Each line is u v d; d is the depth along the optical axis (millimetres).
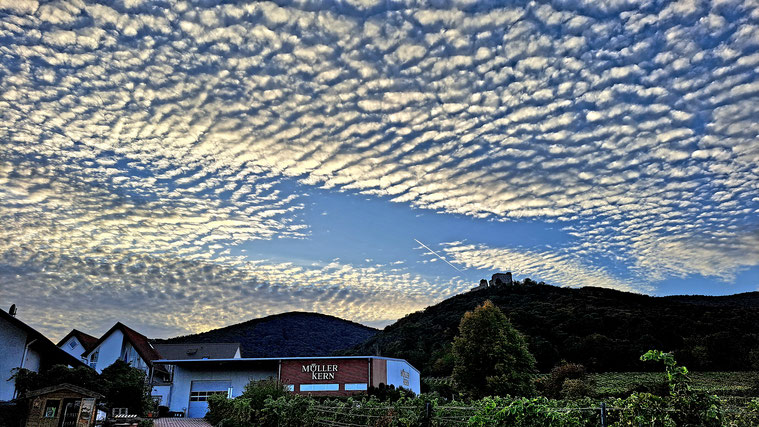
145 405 27562
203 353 54031
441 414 13109
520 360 44125
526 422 8445
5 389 21828
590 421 8898
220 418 25453
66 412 16703
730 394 35188
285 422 18031
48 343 23250
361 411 15773
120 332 45406
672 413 7082
